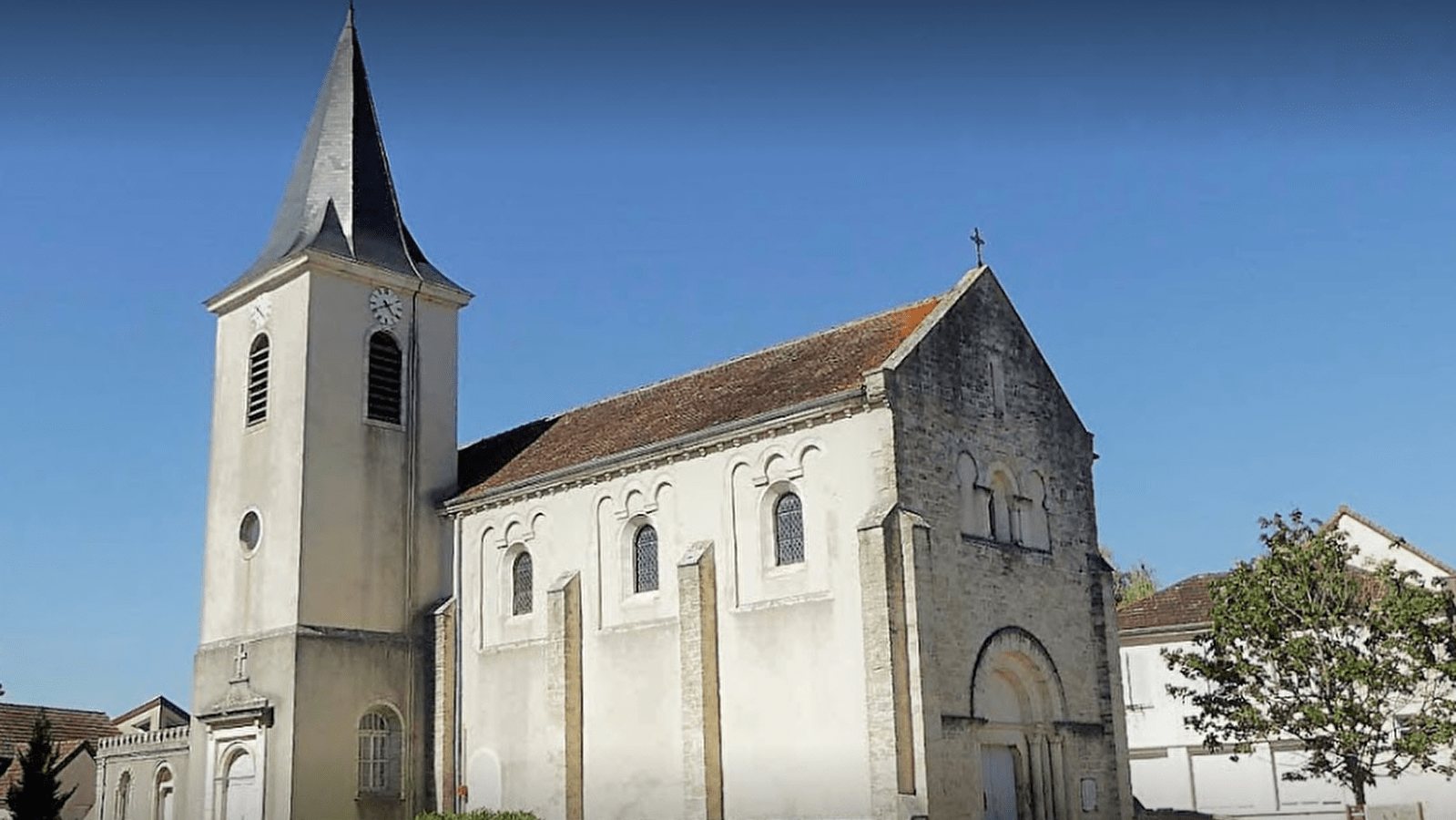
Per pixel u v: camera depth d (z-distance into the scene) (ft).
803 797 95.14
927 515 97.09
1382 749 110.73
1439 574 146.82
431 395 131.85
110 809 149.28
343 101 137.59
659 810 103.65
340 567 121.08
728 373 121.08
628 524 112.16
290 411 123.24
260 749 117.19
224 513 128.77
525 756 115.14
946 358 102.94
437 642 123.95
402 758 121.49
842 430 98.73
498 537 123.34
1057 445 112.68
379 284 130.00
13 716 208.13
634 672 108.17
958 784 93.15
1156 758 149.79
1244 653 121.39
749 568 102.22
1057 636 106.73
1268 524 119.14
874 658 91.71
